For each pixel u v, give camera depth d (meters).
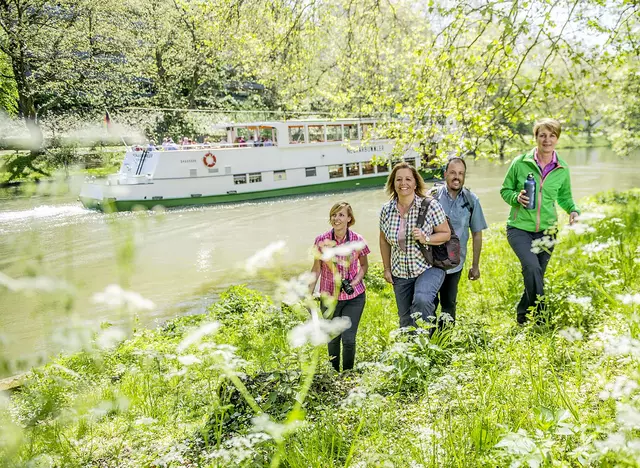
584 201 17.95
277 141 24.77
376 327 6.60
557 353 3.90
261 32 10.48
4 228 12.53
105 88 31.78
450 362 4.09
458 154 7.45
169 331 7.35
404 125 8.39
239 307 7.73
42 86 29.50
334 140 26.36
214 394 3.32
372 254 13.73
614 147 23.27
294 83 13.17
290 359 3.53
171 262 13.14
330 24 11.21
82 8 30.38
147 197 21.81
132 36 32.41
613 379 3.08
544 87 7.39
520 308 5.37
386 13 11.24
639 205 14.12
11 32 27.98
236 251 14.40
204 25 11.27
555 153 5.33
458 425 2.92
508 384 3.38
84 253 13.59
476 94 7.96
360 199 24.17
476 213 5.50
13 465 1.37
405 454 2.68
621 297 2.82
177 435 3.33
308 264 12.52
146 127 31.41
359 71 11.91
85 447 3.03
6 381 4.05
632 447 1.75
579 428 2.26
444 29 6.98
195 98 35.69
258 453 2.48
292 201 24.06
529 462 1.98
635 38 7.71
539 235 5.29
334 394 3.58
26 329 6.57
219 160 23.34
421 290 4.70
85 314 6.81
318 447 2.78
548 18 6.50
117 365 4.22
